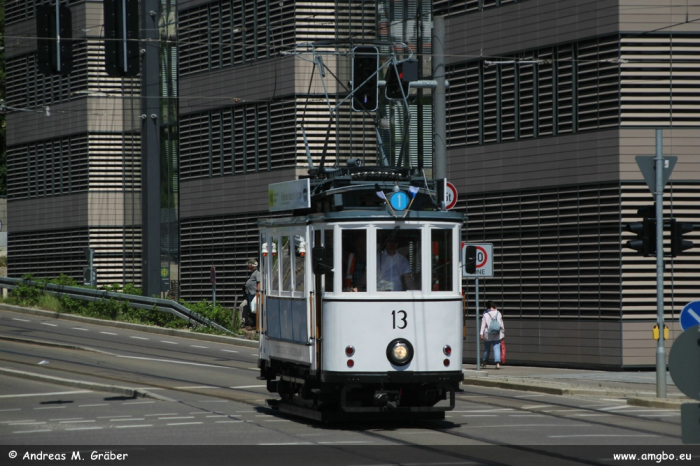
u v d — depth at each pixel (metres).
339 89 143.25
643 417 64.75
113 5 78.06
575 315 103.62
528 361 107.88
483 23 113.81
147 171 167.75
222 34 155.75
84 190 183.25
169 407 69.50
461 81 116.25
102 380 85.50
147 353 108.94
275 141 147.50
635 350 99.50
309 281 61.28
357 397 60.66
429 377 59.38
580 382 85.88
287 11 144.25
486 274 94.44
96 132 182.75
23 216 197.25
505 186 111.19
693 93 100.69
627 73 100.12
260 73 149.75
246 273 152.62
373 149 143.50
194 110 161.25
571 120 104.69
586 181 103.00
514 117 110.44
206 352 112.75
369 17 142.12
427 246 60.31
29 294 161.12
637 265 99.94
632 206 100.00
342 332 59.00
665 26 100.56
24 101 196.50
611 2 100.81
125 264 183.25
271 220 68.50
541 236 107.31
